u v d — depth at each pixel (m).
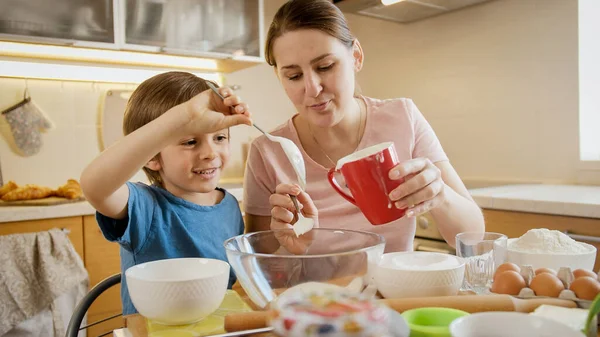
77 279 1.97
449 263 0.77
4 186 2.23
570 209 1.70
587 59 2.22
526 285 0.70
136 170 0.81
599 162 2.17
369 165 0.80
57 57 2.50
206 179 1.08
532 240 0.87
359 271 0.63
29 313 1.88
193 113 0.81
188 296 0.65
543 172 2.38
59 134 2.56
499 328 0.50
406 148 1.24
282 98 3.25
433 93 2.85
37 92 2.51
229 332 0.61
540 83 2.35
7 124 2.43
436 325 0.57
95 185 0.79
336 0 2.49
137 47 2.39
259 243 0.82
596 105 2.26
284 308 0.43
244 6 2.71
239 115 0.87
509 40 2.46
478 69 2.61
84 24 2.27
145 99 1.12
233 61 2.75
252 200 1.27
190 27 2.54
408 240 1.20
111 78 2.68
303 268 0.62
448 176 1.22
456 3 2.51
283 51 1.02
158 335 0.64
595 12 2.20
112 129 2.70
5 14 2.11
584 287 0.64
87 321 2.05
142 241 0.98
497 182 2.51
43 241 1.96
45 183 2.53
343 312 0.42
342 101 1.06
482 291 0.78
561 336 0.47
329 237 0.84
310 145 1.27
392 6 2.53
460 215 1.06
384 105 1.29
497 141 2.55
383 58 3.14
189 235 1.06
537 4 2.33
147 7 2.41
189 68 2.89
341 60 1.03
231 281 1.07
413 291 0.70
